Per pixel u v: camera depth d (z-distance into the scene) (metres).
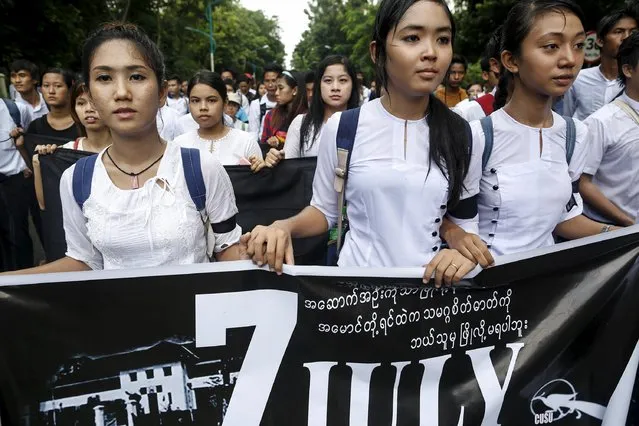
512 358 2.00
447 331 1.94
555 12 2.06
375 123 2.04
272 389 1.89
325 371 1.91
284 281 1.86
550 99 2.22
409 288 1.89
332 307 1.88
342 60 4.05
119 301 1.80
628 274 2.02
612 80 4.12
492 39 3.23
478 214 2.35
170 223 1.88
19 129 4.49
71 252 2.02
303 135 4.12
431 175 1.99
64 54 18.75
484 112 4.48
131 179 1.90
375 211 2.04
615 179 2.97
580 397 2.05
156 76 1.86
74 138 4.56
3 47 16.69
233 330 1.86
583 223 2.37
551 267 1.98
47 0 17.38
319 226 2.23
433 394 1.96
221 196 2.00
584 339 2.04
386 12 1.90
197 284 1.82
